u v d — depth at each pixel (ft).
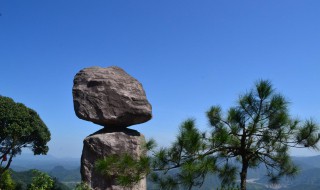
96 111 40.40
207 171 24.81
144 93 42.50
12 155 69.00
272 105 26.68
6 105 67.56
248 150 28.66
